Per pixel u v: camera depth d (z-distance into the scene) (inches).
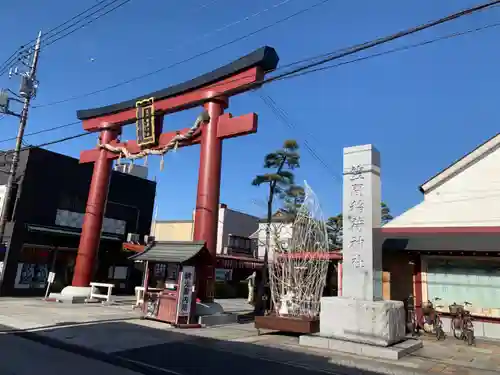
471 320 528.1
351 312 440.5
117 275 1126.4
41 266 969.5
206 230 649.6
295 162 1062.4
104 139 900.0
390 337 420.2
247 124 644.1
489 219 542.0
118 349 396.8
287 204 1049.5
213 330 538.6
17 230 924.0
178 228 1610.5
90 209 874.8
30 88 849.5
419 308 581.0
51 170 1007.6
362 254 459.8
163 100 783.7
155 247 618.8
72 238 1023.0
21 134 857.5
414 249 547.5
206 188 663.8
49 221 989.2
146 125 792.9
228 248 1427.2
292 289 551.5
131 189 1200.2
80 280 844.0
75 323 533.3
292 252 561.6
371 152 479.2
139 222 1209.4
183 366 340.8
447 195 577.9
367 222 464.1
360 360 380.5
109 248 1113.4
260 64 641.6
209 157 673.6
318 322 489.1
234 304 1048.2
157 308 584.4
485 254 545.3
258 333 513.3
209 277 642.8
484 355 425.4
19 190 940.0
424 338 524.1
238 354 393.4
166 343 434.6
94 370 317.7
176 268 780.0
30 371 301.4
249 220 1692.9
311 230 564.1
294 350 419.2
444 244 528.7
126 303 832.9
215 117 688.4
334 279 860.0
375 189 481.1
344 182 490.9
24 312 624.4
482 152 562.3
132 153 826.2
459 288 562.3
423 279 588.7
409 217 597.3
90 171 1101.7
